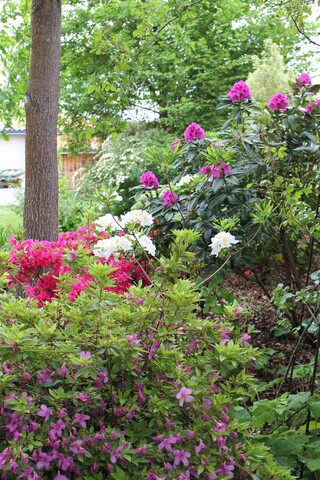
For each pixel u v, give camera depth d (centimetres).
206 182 339
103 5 1266
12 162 2234
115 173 1226
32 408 160
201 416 181
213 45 1416
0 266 239
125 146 1303
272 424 261
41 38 466
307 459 216
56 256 318
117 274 317
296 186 338
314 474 222
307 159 353
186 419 184
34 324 178
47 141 469
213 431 176
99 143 1520
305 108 358
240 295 439
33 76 468
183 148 358
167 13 623
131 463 170
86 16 1308
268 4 431
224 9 1330
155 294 190
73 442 160
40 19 465
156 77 1377
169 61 1316
